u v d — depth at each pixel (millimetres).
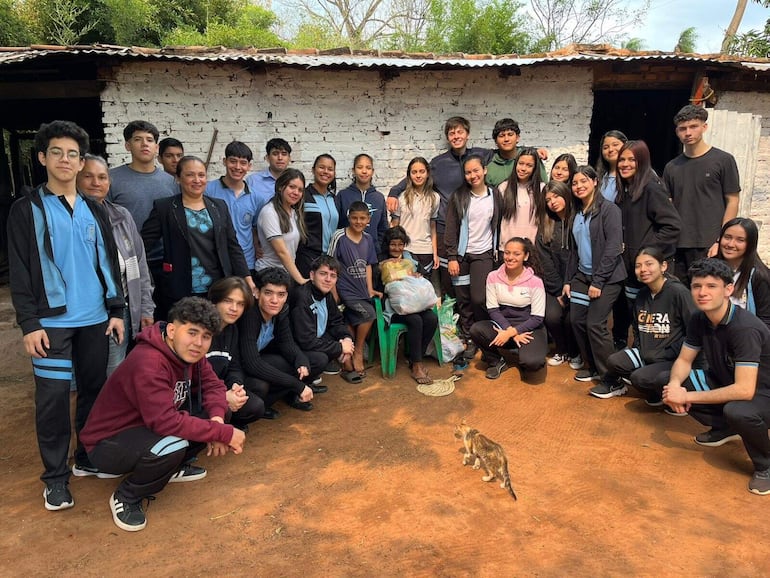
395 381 4988
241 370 3910
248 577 2592
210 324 2904
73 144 2932
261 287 3889
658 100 9375
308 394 4109
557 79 6754
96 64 5590
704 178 4879
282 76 6086
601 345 4703
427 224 5742
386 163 6578
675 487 3355
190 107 5879
